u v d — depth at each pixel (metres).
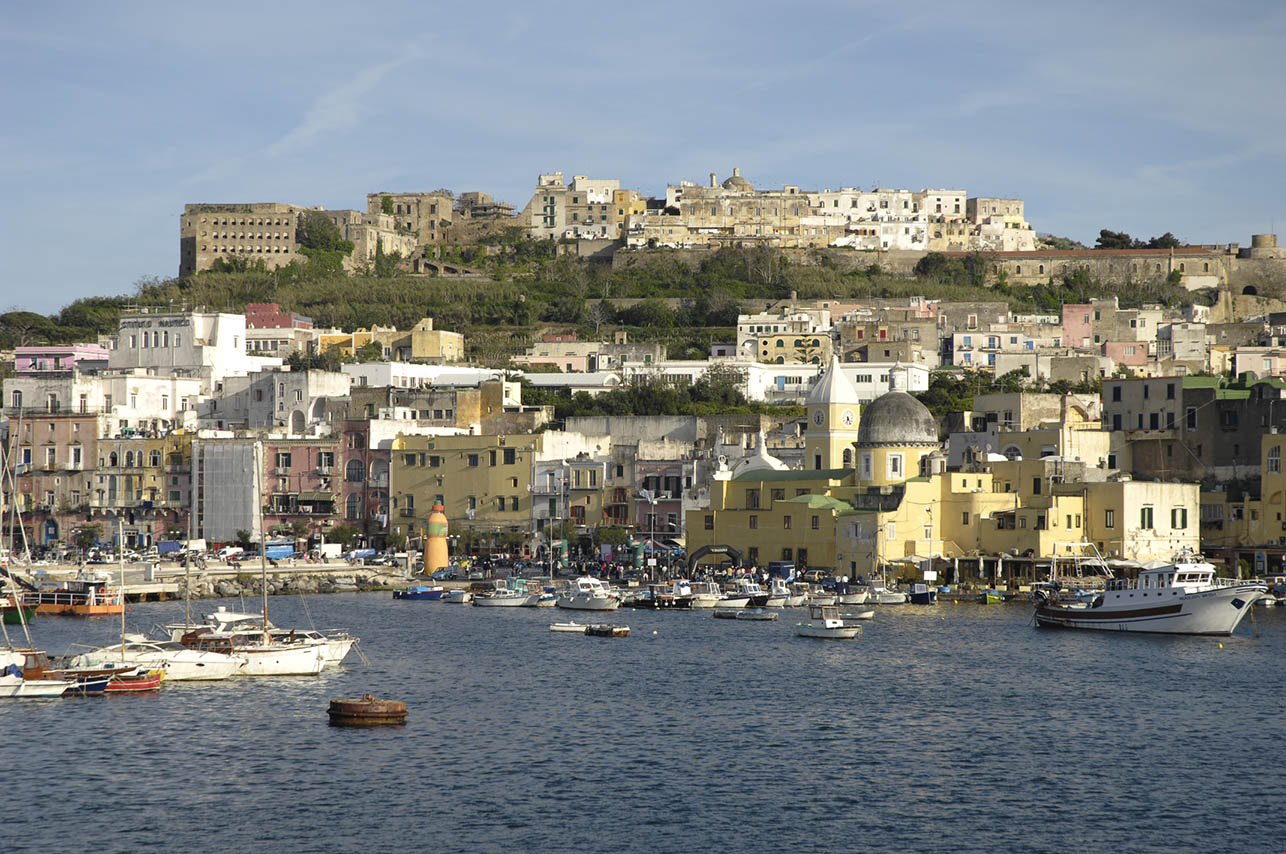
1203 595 170.62
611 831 93.56
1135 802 99.94
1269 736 118.12
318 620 187.12
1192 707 129.00
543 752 112.06
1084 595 183.50
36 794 100.31
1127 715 125.75
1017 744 115.44
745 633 176.00
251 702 128.75
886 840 92.12
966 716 125.25
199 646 143.12
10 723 119.38
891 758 111.00
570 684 139.12
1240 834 93.38
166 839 91.88
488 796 100.44
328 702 129.38
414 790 101.81
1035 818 96.44
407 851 89.94
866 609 188.75
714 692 135.50
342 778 104.44
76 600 189.12
